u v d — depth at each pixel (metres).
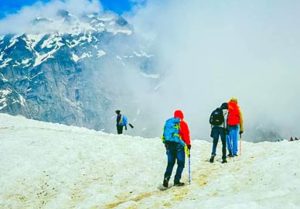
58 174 19.97
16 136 26.19
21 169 20.44
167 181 17.61
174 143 17.42
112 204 16.69
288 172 15.03
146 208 14.93
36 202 17.72
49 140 24.89
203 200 13.95
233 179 16.03
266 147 21.80
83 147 23.58
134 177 19.52
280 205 12.08
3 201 17.86
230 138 21.22
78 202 17.28
